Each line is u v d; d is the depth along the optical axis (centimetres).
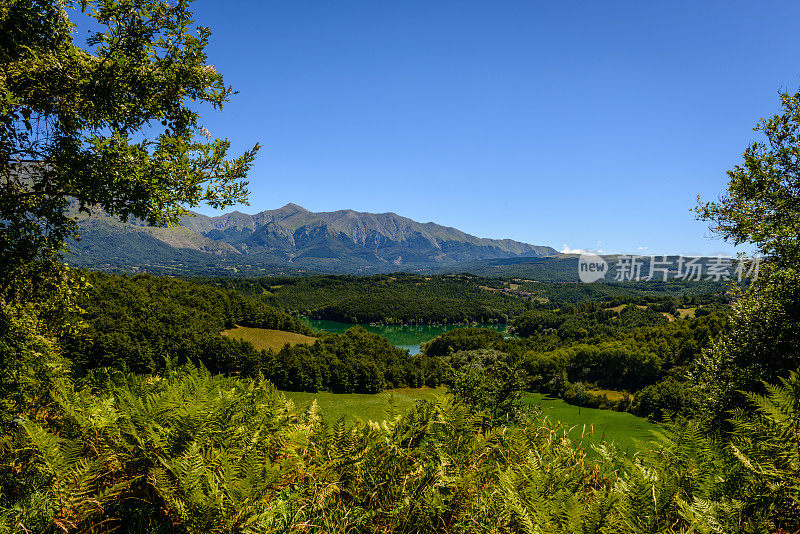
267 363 6031
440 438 212
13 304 464
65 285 508
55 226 496
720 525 126
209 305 7875
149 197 436
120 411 206
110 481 167
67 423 194
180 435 172
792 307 714
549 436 214
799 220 681
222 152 469
